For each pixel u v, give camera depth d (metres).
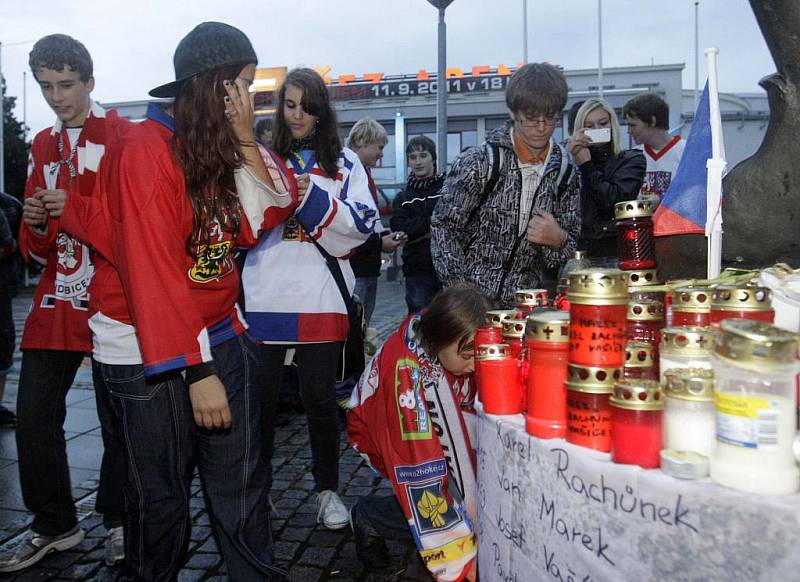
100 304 1.87
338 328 2.79
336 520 2.93
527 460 1.34
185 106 1.76
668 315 1.56
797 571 0.89
